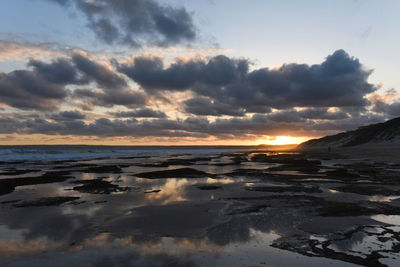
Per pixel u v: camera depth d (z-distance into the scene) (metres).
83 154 56.03
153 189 13.39
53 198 11.09
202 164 30.44
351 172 19.89
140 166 27.75
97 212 8.66
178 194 11.96
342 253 5.24
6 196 11.56
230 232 6.59
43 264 4.77
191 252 5.32
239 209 9.02
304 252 5.30
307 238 6.13
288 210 8.88
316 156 42.69
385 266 4.65
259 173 20.11
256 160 35.31
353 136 94.31
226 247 5.60
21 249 5.48
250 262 4.83
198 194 11.93
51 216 8.16
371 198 10.85
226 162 33.44
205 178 17.61
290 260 4.91
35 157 44.41
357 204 9.73
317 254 5.20
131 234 6.45
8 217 8.06
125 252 5.32
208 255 5.16
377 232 6.54
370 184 14.46
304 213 8.47
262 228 6.92
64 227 7.02
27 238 6.15
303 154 49.75
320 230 6.71
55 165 29.14
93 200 10.66
